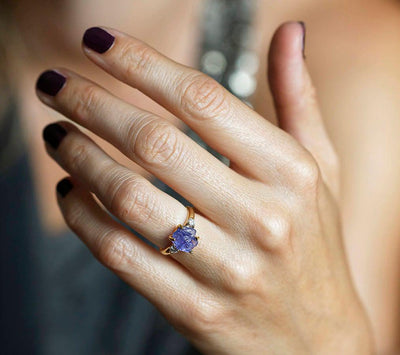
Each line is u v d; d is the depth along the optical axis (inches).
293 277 11.4
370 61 18.1
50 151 11.3
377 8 18.9
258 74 19.4
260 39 19.5
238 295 11.2
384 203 17.3
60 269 18.1
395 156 17.5
